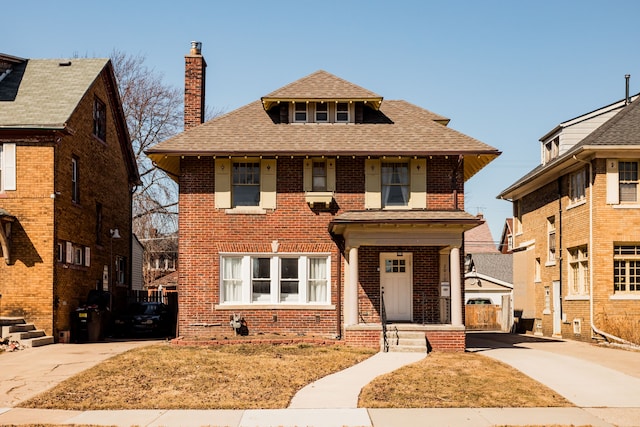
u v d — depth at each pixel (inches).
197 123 1057.5
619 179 1032.8
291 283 941.8
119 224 1290.6
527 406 553.0
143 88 1851.6
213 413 525.0
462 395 585.9
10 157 919.7
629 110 1087.6
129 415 518.6
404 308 940.0
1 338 862.5
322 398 572.1
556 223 1210.6
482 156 943.0
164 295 1905.8
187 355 757.9
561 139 1216.2
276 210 943.0
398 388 609.3
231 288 938.7
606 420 507.5
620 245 1030.4
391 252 935.0
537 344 1007.6
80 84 1045.2
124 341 995.3
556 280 1212.5
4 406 547.2
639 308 1010.7
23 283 910.4
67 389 598.2
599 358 802.8
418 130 990.4
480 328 1713.8
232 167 957.2
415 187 950.4
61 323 945.5
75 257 1030.4
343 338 911.0
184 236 937.5
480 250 2603.3
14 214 915.4
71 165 997.8
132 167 1364.4
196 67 1069.1
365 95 997.8
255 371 674.2
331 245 940.0
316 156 938.7
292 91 1007.0
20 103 971.9
